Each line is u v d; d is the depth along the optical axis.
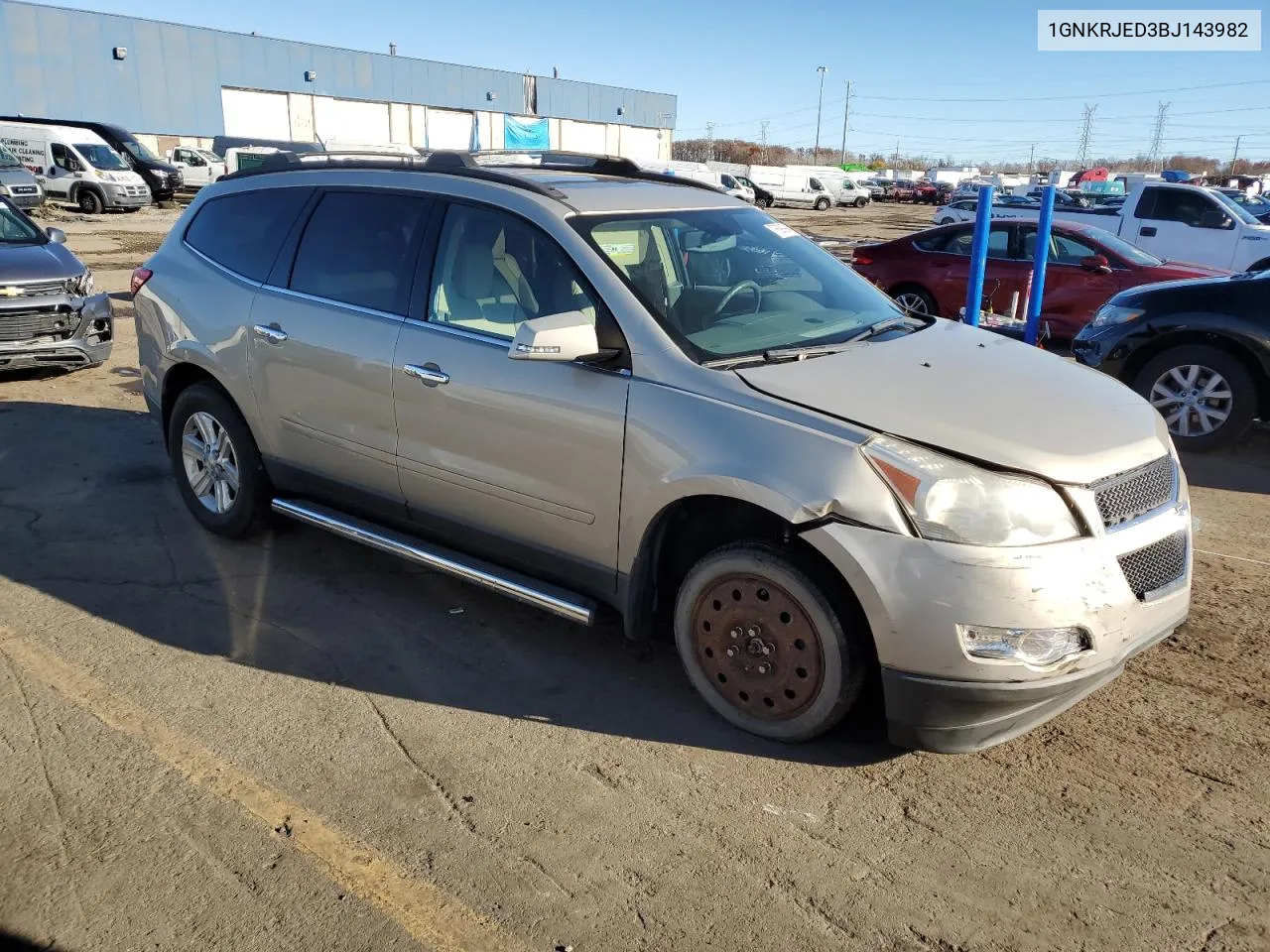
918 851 2.86
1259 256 13.80
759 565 3.20
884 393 3.27
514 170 4.41
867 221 39.62
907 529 2.92
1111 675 3.11
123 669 3.80
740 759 3.30
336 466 4.39
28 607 4.30
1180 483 3.44
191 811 2.99
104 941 2.50
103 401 7.82
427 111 54.53
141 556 4.86
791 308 3.96
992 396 3.34
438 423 3.91
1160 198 14.85
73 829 2.90
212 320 4.76
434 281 4.01
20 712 3.49
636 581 3.51
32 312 7.89
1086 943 2.53
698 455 3.21
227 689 3.68
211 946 2.49
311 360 4.32
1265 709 3.60
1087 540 2.97
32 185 24.47
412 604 4.41
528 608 4.40
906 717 3.05
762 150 103.38
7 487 5.80
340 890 2.68
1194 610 4.39
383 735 3.41
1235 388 6.79
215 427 4.99
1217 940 2.54
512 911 2.61
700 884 2.72
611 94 64.31
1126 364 7.27
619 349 3.47
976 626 2.88
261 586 4.56
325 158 4.82
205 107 45.97
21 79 39.91
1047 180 9.04
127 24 42.62
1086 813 3.03
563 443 3.55
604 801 3.06
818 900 2.66
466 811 3.01
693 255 3.95
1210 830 2.95
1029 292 9.61
